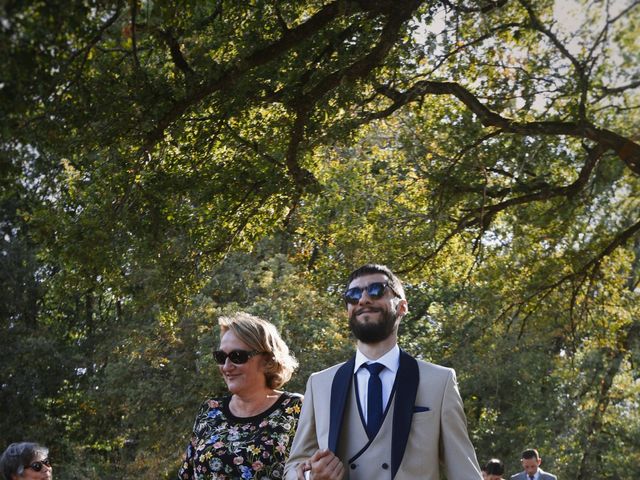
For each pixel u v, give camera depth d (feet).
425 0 31.63
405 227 44.14
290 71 34.04
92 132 29.71
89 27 21.13
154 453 78.59
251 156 40.22
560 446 85.46
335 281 50.49
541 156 39.17
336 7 31.78
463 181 40.68
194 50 31.76
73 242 35.17
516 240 45.73
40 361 89.56
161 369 82.28
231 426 17.35
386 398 14.38
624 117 34.19
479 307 51.80
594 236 44.06
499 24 34.73
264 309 74.13
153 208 38.60
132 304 44.88
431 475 14.07
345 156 45.91
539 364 86.48
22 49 17.89
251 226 44.27
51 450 90.84
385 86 36.58
